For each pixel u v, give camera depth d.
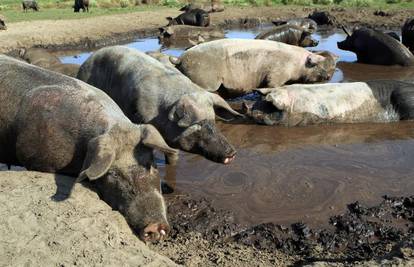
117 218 1.40
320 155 2.11
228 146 1.79
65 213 1.35
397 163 2.02
